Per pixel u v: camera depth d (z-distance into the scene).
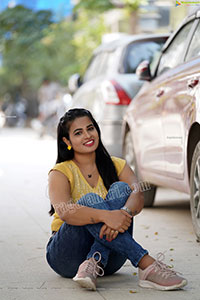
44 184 8.43
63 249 4.38
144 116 7.38
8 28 20.59
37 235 6.25
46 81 22.55
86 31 22.62
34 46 22.20
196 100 5.55
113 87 9.41
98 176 4.51
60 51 27.64
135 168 7.86
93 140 4.43
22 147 17.83
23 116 33.94
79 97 11.18
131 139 8.17
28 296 4.18
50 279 4.58
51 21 20.80
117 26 22.55
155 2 16.86
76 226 4.29
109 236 4.17
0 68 36.84
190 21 6.76
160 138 6.75
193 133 5.83
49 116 21.83
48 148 16.77
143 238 6.01
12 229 6.59
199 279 4.48
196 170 5.73
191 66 5.95
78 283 4.27
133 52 9.84
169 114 6.37
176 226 6.63
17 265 5.04
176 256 5.23
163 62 7.25
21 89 40.56
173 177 6.41
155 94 6.96
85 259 4.41
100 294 4.16
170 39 7.26
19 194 9.10
